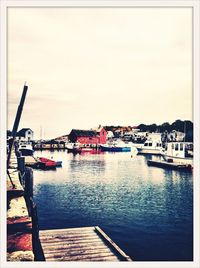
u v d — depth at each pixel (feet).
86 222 51.29
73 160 164.25
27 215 15.72
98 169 123.54
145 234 44.62
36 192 77.66
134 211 59.57
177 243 40.16
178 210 60.59
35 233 24.02
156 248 38.09
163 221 52.21
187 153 132.87
